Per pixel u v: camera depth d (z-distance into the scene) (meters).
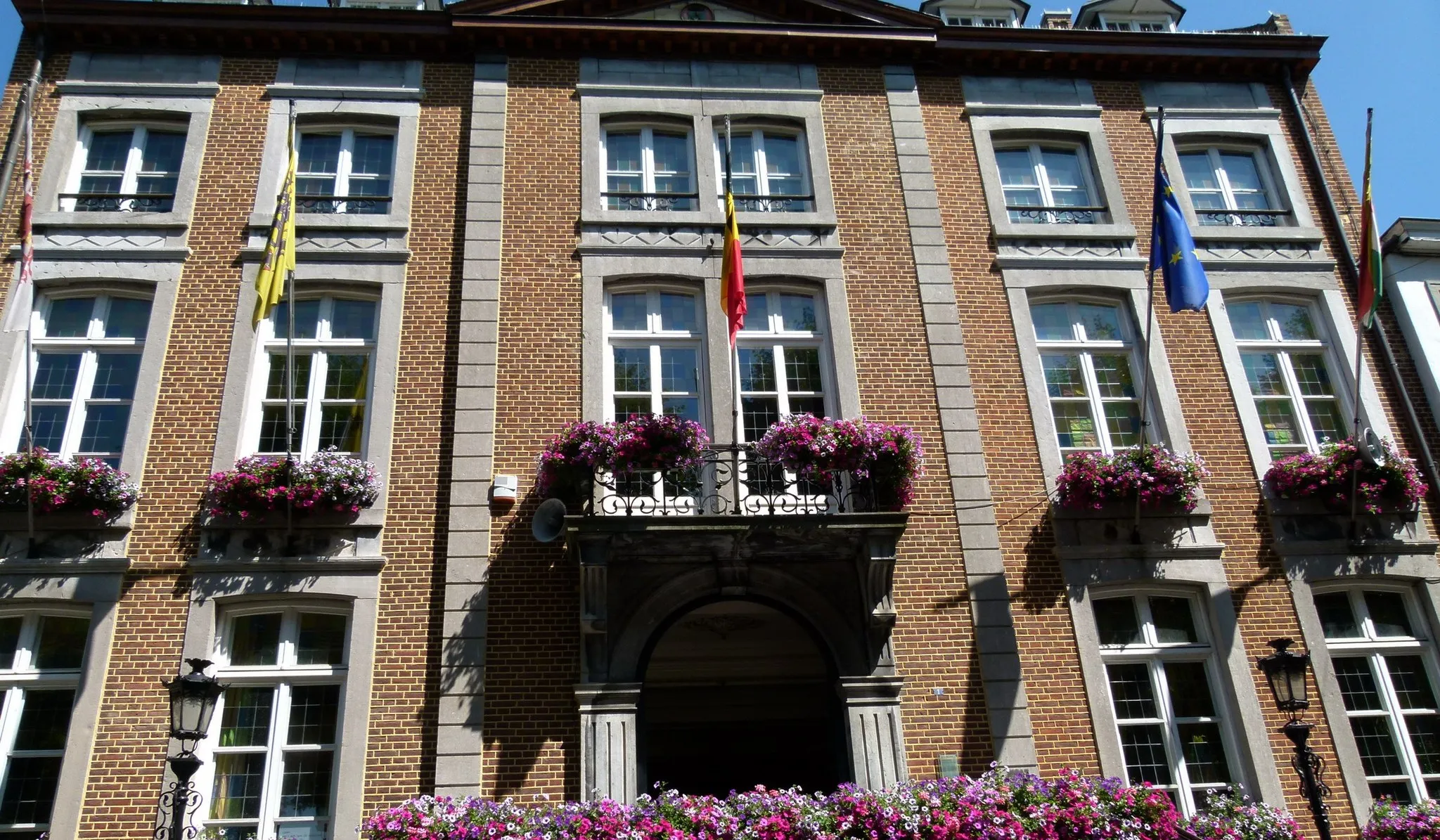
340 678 9.88
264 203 12.23
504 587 10.20
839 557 10.19
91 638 9.70
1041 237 12.88
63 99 12.60
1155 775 10.16
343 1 14.75
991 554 10.84
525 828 8.46
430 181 12.54
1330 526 11.34
